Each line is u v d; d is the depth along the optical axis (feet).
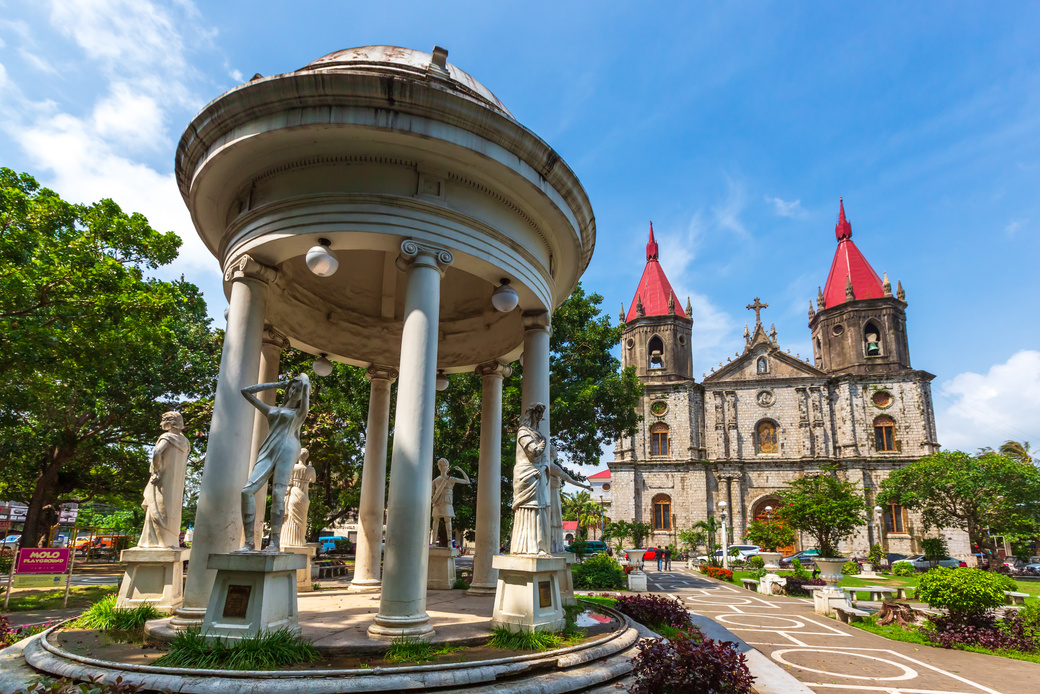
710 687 20.34
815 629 46.62
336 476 106.93
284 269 39.58
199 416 86.94
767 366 176.86
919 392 162.09
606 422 89.66
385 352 46.44
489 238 30.14
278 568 21.75
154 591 30.68
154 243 54.19
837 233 192.85
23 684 20.25
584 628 28.19
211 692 17.84
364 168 28.40
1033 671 32.94
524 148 29.30
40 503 84.84
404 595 23.89
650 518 171.12
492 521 41.22
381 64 28.84
